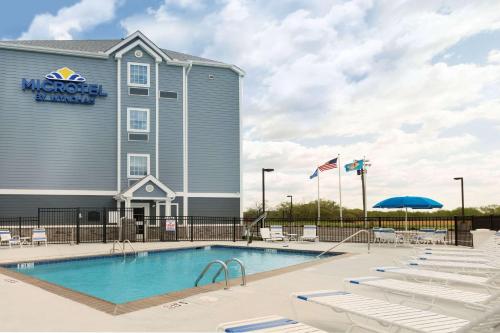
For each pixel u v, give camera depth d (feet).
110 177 85.61
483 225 62.59
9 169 79.71
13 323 19.35
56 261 47.96
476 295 19.80
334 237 82.74
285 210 207.51
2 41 82.07
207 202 92.27
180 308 21.89
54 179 82.12
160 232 78.59
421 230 66.18
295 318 19.99
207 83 95.14
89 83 86.07
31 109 81.92
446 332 13.29
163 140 89.97
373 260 43.52
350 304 16.98
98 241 75.66
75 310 21.79
